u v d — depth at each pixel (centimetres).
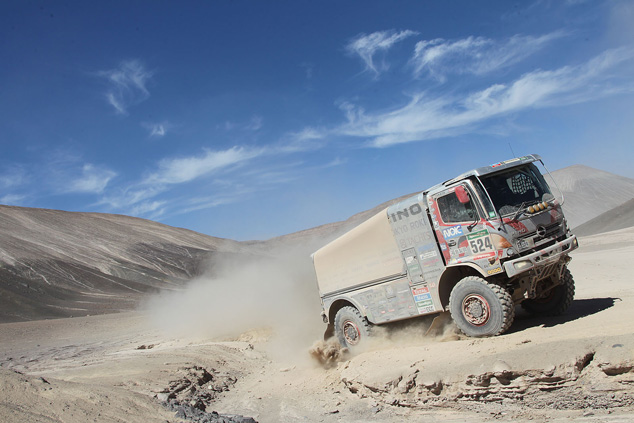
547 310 991
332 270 1205
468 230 896
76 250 10931
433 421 732
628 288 1320
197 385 1145
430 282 973
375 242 1079
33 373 1470
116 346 2231
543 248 876
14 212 12875
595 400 638
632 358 623
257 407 973
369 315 1111
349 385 920
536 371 680
